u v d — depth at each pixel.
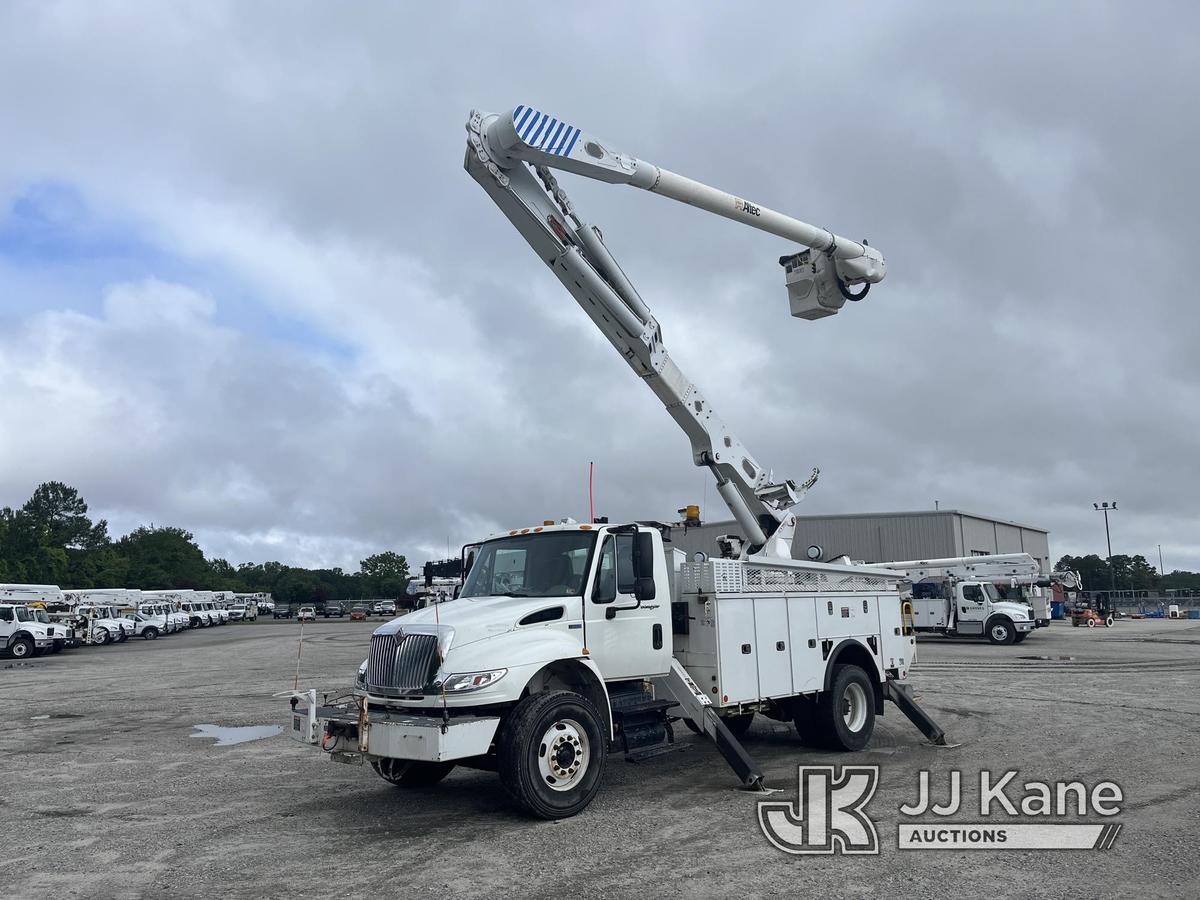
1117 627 45.84
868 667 10.77
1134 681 17.31
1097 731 11.19
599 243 9.36
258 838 6.91
